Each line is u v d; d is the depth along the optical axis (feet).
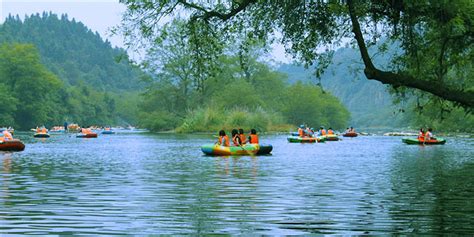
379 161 78.13
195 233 28.02
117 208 35.53
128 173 59.36
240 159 82.48
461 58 41.83
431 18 36.99
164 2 38.47
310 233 28.09
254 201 38.68
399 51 42.57
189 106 263.90
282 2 37.40
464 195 41.88
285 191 44.24
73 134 248.73
